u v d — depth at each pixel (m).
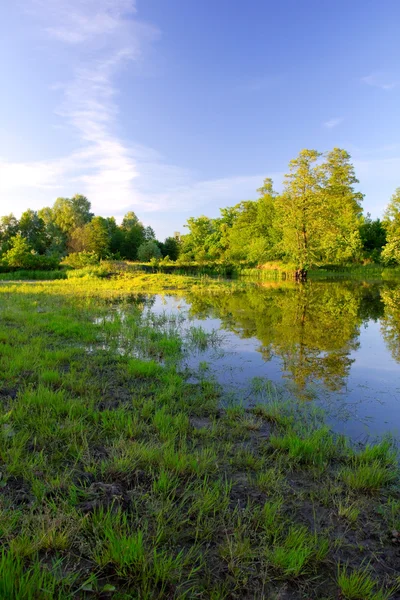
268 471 3.35
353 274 40.69
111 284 24.75
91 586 2.00
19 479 2.96
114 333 9.16
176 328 10.45
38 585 1.90
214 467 3.40
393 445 4.07
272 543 2.52
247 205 49.06
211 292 21.52
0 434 3.51
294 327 10.81
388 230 38.28
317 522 2.76
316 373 6.60
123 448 3.51
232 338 9.28
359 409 5.06
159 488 2.94
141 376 6.00
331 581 2.24
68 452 3.45
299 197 30.64
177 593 2.06
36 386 5.14
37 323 9.71
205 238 61.12
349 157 43.12
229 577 2.20
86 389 5.21
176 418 4.31
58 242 57.12
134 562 2.16
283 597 2.11
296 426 4.41
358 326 11.05
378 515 2.89
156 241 63.75
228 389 5.73
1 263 35.03
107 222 66.25
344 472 3.42
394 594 2.18
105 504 2.67
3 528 2.31
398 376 6.47
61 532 2.36
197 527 2.55
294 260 32.84
